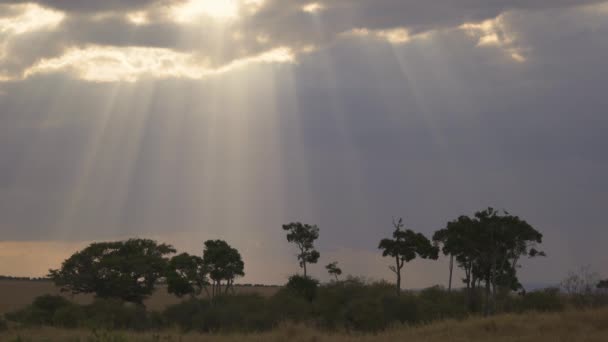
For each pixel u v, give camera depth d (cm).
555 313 3036
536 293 5059
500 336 2609
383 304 4431
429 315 4556
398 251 6128
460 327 2905
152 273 8169
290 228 7212
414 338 2819
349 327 4253
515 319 2952
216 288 6059
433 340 2681
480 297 6041
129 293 8131
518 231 5853
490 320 2909
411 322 4291
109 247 8388
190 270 5959
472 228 5916
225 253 6012
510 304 5559
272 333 3412
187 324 4941
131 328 4638
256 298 5491
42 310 5431
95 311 5044
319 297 5066
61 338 3139
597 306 3750
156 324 5112
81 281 7994
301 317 4781
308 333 3306
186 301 5547
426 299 5519
